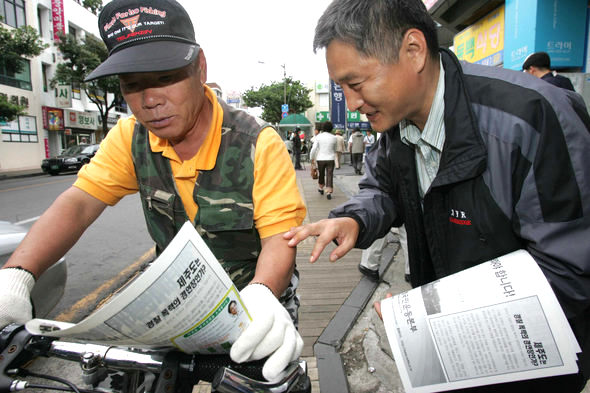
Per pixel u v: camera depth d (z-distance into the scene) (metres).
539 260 0.96
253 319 0.75
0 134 20.62
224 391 0.70
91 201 1.20
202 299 0.67
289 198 1.09
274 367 0.72
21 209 8.09
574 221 0.94
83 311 3.31
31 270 0.97
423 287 1.09
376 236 1.36
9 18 20.16
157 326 0.67
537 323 0.89
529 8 4.09
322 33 1.01
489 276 0.98
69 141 26.98
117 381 1.01
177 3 0.99
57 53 24.58
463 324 0.96
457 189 1.12
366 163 1.54
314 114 52.53
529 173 0.97
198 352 0.78
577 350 0.87
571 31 3.97
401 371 1.03
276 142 1.14
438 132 1.16
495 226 1.07
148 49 0.92
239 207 1.10
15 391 0.79
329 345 2.58
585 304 0.93
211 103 1.12
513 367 0.92
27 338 0.85
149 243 5.33
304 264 4.17
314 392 2.13
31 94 22.72
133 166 1.25
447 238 1.20
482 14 5.70
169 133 1.01
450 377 0.97
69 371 2.39
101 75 0.90
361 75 1.00
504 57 4.72
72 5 25.69
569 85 3.09
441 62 1.12
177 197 1.15
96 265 4.45
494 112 1.02
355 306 3.11
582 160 0.93
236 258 1.17
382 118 1.09
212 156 1.09
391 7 0.95
